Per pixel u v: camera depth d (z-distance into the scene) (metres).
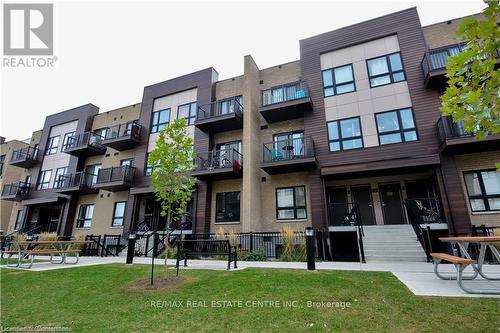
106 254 14.43
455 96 2.84
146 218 16.91
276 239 11.70
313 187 12.67
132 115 20.56
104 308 4.52
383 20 13.78
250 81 15.45
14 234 21.03
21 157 22.86
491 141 9.71
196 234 13.34
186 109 17.86
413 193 12.37
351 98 13.42
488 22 2.56
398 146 11.85
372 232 11.06
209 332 3.39
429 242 9.37
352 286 5.00
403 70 12.74
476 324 3.23
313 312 3.86
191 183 8.06
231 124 15.72
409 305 3.93
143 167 17.73
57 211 22.20
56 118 23.69
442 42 12.82
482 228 9.08
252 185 13.61
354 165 11.99
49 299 5.15
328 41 14.75
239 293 4.86
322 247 10.52
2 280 6.75
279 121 15.16
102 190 19.23
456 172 10.38
